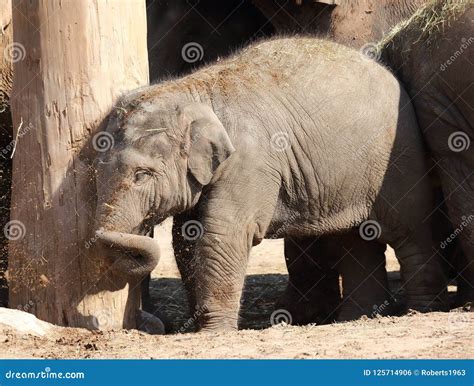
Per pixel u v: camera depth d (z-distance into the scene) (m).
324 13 16.03
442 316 11.25
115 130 11.34
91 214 11.33
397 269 17.97
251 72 12.41
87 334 10.83
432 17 13.12
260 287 16.84
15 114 11.65
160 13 17.58
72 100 11.28
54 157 11.31
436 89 13.00
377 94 12.88
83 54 11.28
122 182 11.20
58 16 11.27
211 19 18.00
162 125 11.43
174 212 11.65
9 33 13.33
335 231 12.91
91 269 11.33
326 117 12.54
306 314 14.16
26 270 11.51
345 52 13.05
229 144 11.59
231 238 11.83
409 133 13.07
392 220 13.11
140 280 11.90
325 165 12.59
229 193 11.86
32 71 11.41
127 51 11.59
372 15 15.80
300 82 12.53
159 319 12.22
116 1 11.45
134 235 11.02
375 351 9.36
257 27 18.34
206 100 11.97
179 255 12.50
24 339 10.38
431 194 13.34
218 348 9.88
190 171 11.52
